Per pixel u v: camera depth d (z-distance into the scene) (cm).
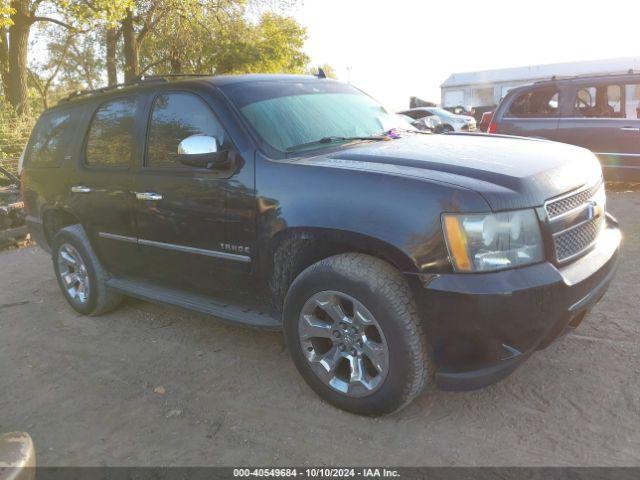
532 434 293
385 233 287
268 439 306
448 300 274
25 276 666
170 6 2111
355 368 311
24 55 1903
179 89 401
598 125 872
